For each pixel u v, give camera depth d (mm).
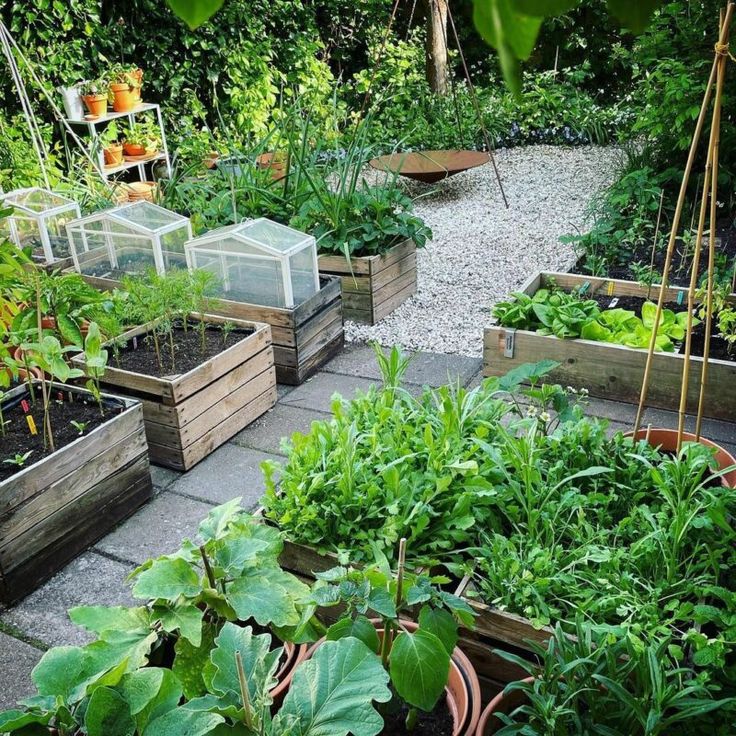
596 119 8727
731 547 1990
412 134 8250
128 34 7367
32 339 2986
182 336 3547
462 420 2432
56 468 2502
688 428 3211
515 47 494
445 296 4816
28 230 4566
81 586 2500
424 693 1429
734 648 1717
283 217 4797
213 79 7988
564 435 2406
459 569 1962
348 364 4008
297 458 2291
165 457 3119
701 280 3939
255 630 1892
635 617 1796
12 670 2168
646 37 5578
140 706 1334
